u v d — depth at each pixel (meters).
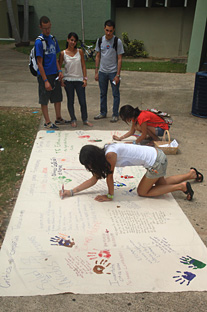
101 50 5.08
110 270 2.17
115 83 5.09
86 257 2.28
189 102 6.68
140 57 14.02
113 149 2.70
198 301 1.96
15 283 2.04
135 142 4.09
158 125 4.26
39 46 4.30
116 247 2.39
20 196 3.02
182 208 2.96
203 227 2.70
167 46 13.62
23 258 2.25
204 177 3.53
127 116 4.02
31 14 18.50
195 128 5.20
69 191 3.04
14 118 5.30
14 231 2.53
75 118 5.14
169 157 4.05
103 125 5.20
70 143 4.34
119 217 2.76
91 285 2.05
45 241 2.43
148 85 8.09
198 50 9.52
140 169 3.69
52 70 4.59
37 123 5.14
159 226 2.65
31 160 3.77
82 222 2.67
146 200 3.04
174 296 1.99
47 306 1.90
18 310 1.87
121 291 2.01
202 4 8.99
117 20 13.84
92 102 6.56
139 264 2.23
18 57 12.63
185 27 13.03
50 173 3.48
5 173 3.47
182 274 2.15
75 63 4.73
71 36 4.58
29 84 7.91
